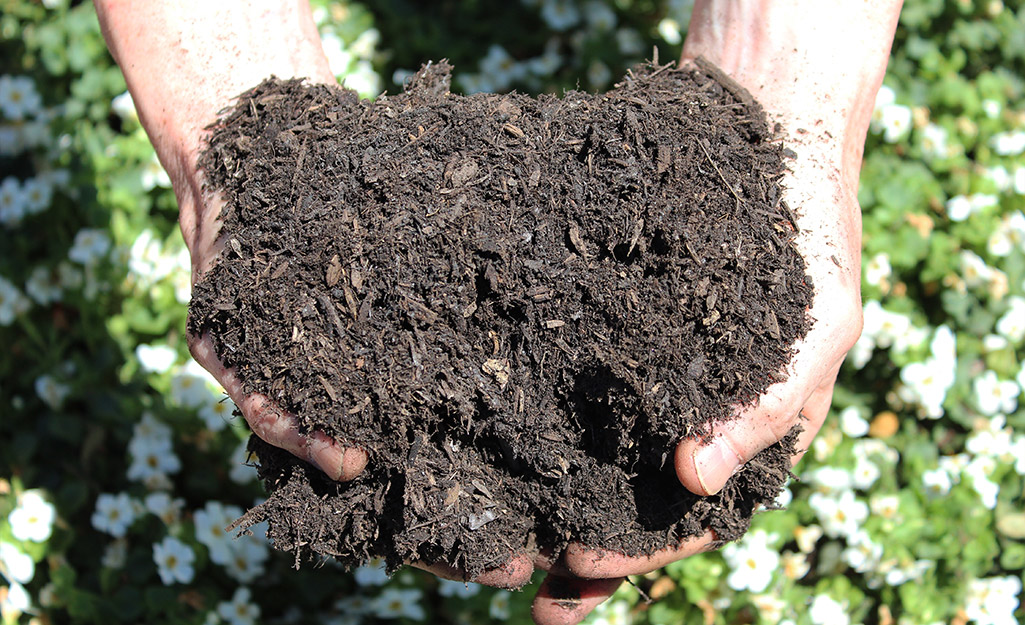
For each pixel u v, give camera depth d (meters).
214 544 0.63
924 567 0.64
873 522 0.64
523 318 0.47
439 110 0.49
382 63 0.75
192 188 0.50
